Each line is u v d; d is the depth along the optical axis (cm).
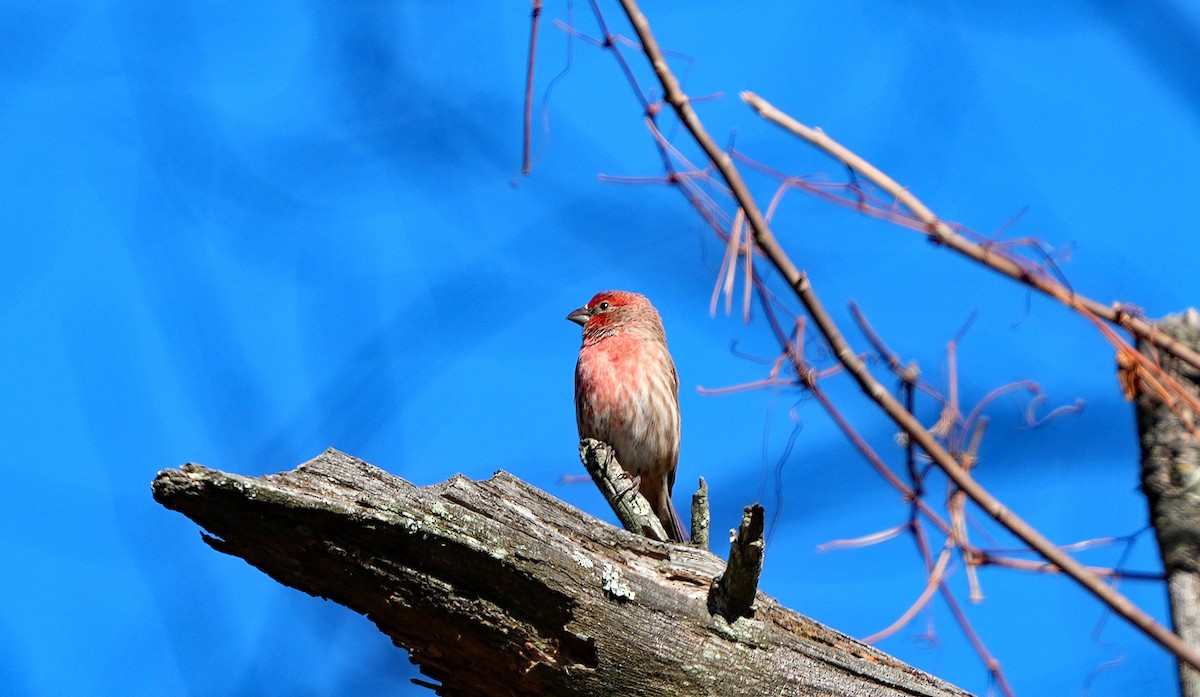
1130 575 653
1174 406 651
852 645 682
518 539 602
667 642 630
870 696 662
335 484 588
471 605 603
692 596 646
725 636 644
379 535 583
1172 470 651
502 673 627
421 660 639
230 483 557
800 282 643
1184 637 606
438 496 598
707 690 634
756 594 673
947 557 655
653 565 646
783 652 655
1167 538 641
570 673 617
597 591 617
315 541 580
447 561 593
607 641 618
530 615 612
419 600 600
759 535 607
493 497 617
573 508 646
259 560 592
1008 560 646
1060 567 604
